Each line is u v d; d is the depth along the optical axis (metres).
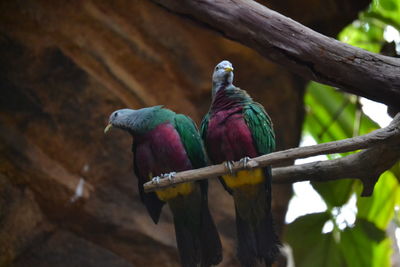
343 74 8.62
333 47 8.59
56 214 10.69
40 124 10.70
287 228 11.02
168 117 9.45
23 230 10.44
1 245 10.26
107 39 11.09
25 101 10.62
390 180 11.77
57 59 10.77
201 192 9.15
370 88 8.61
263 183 8.71
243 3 8.73
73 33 10.90
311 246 10.95
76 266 10.60
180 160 9.25
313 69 8.73
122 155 11.08
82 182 10.83
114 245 10.85
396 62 8.58
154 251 10.95
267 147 8.95
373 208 11.78
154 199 9.51
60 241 10.67
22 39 10.62
